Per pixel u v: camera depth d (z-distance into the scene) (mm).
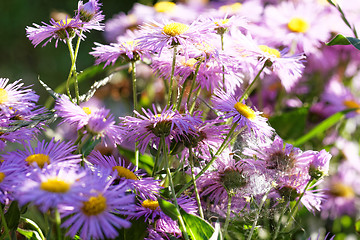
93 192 549
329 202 860
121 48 687
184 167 680
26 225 653
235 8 884
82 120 615
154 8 1041
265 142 688
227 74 703
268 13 869
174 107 680
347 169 899
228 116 656
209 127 658
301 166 678
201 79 698
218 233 621
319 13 885
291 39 847
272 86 950
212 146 673
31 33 668
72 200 535
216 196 694
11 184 574
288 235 698
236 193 681
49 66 2859
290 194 679
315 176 659
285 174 678
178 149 660
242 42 693
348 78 1021
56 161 593
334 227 854
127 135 641
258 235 702
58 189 537
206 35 660
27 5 3029
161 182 687
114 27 1177
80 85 2055
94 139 594
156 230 645
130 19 1153
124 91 1062
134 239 625
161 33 661
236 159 712
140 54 689
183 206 650
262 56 688
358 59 1007
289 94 961
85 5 678
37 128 651
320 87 982
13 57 2941
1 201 573
